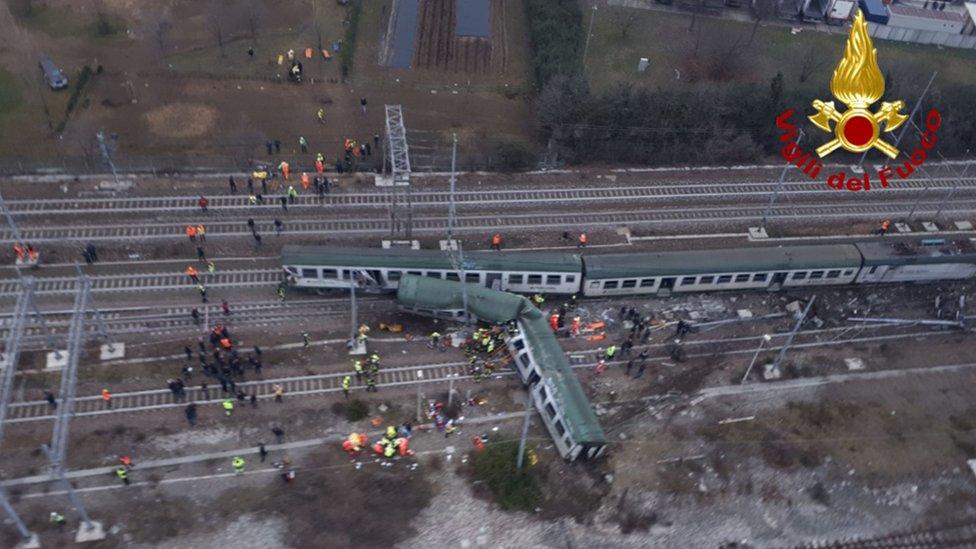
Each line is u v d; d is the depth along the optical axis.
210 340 54.56
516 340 54.69
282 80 79.25
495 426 51.62
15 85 74.44
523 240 65.44
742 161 76.38
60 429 41.31
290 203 66.00
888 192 74.62
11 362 43.50
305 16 88.69
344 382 52.06
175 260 60.03
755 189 73.31
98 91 75.06
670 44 91.12
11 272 57.56
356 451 49.00
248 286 58.81
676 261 61.16
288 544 44.34
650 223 68.44
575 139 73.38
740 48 90.81
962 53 96.25
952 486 51.19
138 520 44.44
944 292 65.38
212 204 65.06
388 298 59.53
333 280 57.84
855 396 55.88
